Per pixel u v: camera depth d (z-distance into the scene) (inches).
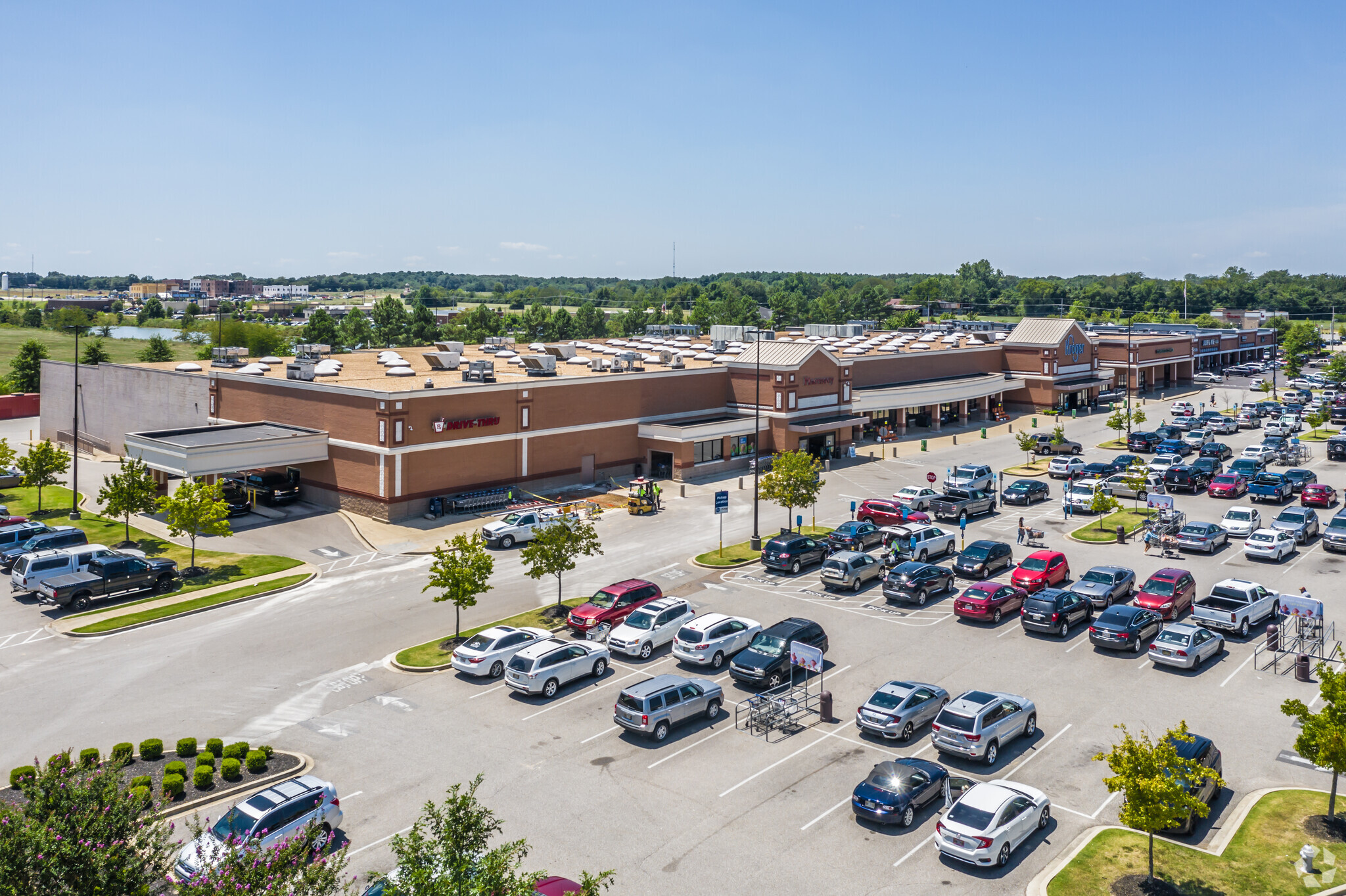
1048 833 976.9
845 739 1200.8
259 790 1042.1
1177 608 1616.6
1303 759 1127.0
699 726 1241.4
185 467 2269.9
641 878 892.6
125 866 686.5
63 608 1674.5
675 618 1556.3
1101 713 1263.5
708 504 2561.5
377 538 2203.5
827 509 2497.5
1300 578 1844.2
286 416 2637.8
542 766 1122.0
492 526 2150.6
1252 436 3678.6
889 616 1672.0
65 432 3612.2
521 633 1449.3
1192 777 886.4
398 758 1140.5
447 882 628.1
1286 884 868.0
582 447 2795.3
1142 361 5044.3
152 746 1120.8
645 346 4207.7
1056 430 3248.0
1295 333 5831.7
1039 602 1565.0
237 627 1605.6
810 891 876.6
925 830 986.7
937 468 3070.9
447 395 2433.6
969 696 1171.9
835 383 3297.2
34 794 709.9
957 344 4505.4
